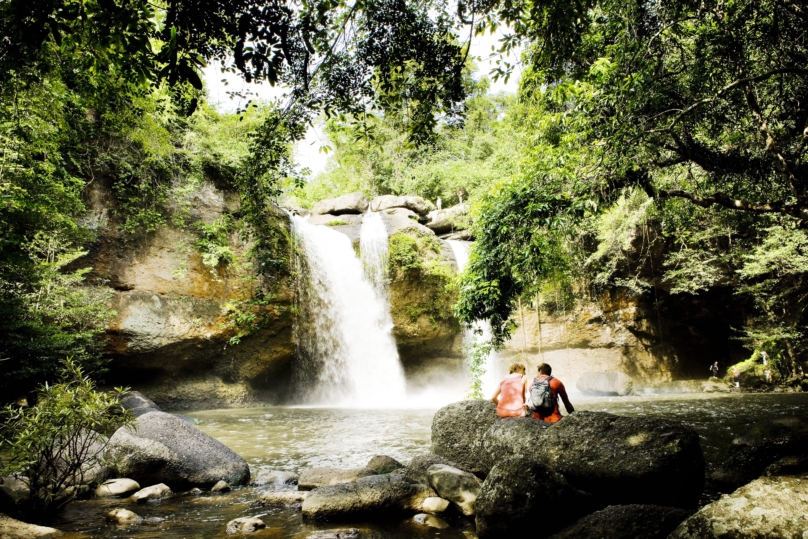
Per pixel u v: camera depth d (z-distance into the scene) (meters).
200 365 17.47
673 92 7.39
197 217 17.11
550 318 23.42
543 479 3.88
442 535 4.04
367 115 5.91
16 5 3.49
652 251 21.06
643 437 4.07
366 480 4.81
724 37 7.00
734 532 2.74
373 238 21.30
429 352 22.58
